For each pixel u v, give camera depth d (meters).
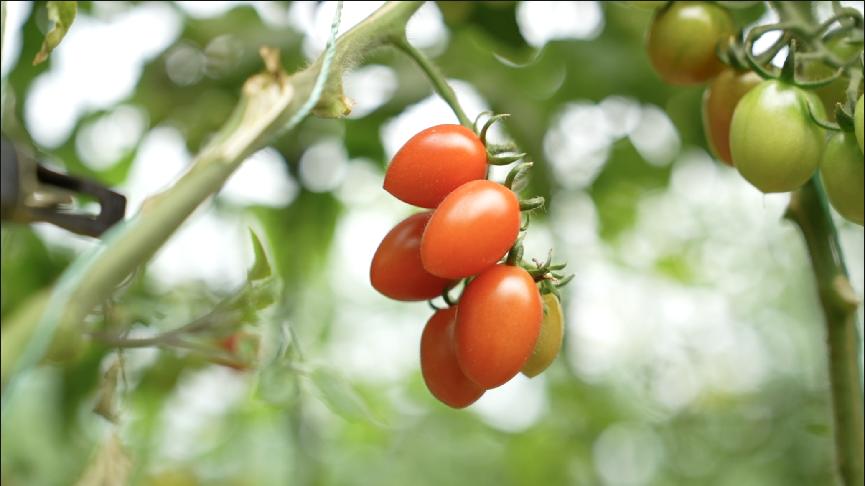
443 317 0.62
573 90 1.23
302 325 1.23
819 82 0.66
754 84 0.70
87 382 1.01
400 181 0.60
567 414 1.62
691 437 2.12
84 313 0.53
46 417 1.16
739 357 2.38
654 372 2.20
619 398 1.96
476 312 0.59
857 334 0.72
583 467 1.63
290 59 1.11
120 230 0.54
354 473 2.06
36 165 0.57
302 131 1.18
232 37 1.13
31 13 0.99
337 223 1.31
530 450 1.61
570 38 1.19
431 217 0.59
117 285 0.54
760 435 2.08
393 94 1.15
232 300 0.70
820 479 1.87
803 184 0.68
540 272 0.61
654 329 2.28
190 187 0.55
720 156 0.73
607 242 1.87
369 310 2.50
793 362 2.38
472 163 0.60
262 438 1.82
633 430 2.11
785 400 2.11
